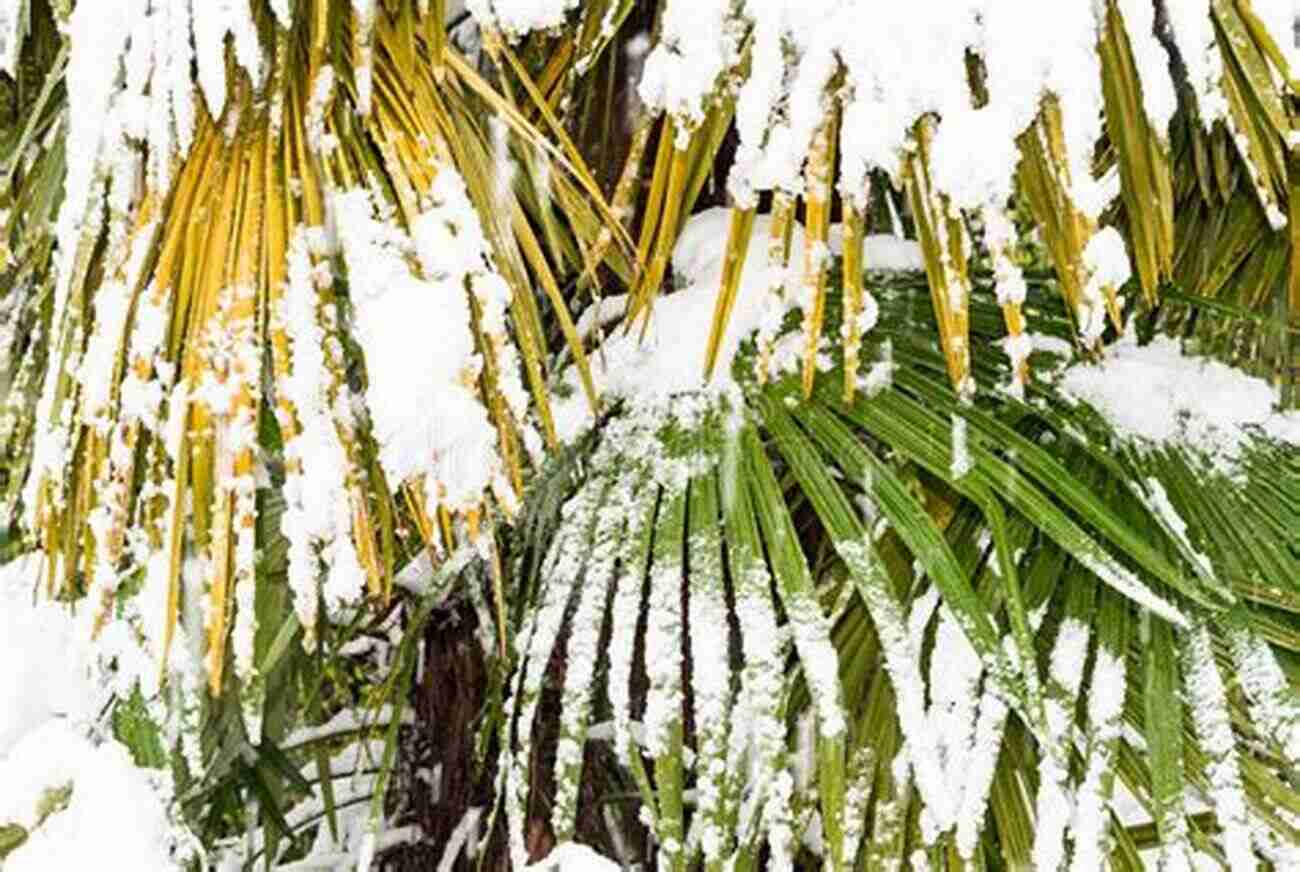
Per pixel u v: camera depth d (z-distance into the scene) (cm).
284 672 147
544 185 107
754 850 97
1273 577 103
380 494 99
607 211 99
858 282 93
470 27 132
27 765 96
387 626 156
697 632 97
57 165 113
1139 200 98
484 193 99
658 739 96
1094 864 92
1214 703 98
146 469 103
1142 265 98
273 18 97
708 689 96
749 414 107
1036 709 92
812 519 124
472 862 130
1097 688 99
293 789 163
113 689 108
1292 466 111
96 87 94
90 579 98
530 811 127
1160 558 97
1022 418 117
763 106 91
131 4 94
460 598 134
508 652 124
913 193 93
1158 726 97
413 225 92
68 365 98
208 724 132
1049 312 123
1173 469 109
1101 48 95
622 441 109
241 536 90
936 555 98
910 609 108
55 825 94
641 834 133
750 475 103
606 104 132
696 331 112
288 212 93
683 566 109
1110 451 111
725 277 95
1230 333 143
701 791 94
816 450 104
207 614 91
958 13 87
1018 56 87
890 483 102
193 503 90
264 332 99
